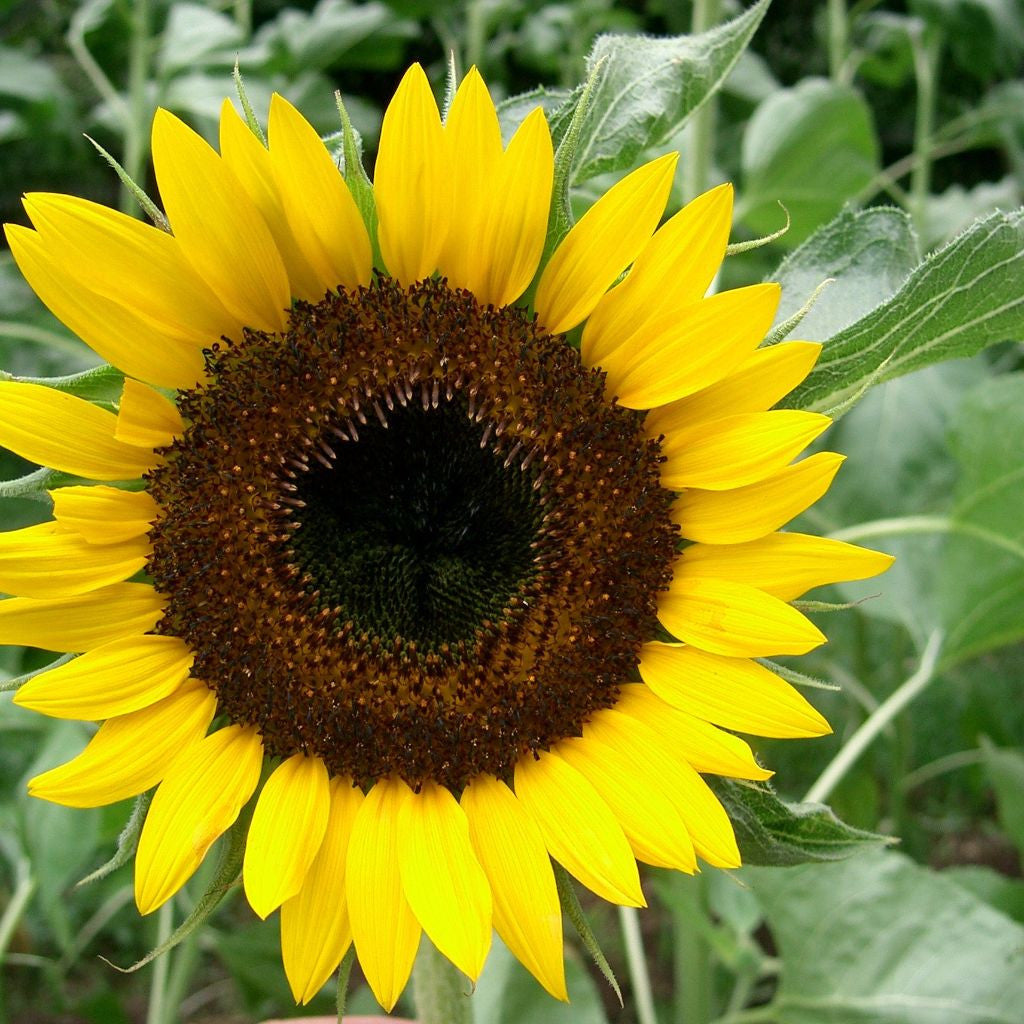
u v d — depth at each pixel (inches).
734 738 14.5
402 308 15.1
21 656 22.3
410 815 14.9
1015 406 19.8
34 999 30.0
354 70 40.9
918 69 31.8
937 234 31.5
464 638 15.5
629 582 15.1
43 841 20.0
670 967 29.9
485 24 32.4
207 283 14.7
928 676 21.0
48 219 14.2
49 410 14.5
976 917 19.7
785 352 14.6
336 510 15.7
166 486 14.9
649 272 14.7
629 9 42.2
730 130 34.4
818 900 20.1
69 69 38.7
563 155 14.5
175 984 21.6
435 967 16.8
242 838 14.9
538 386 15.1
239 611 15.1
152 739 14.9
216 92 26.8
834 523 24.9
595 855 14.4
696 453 14.9
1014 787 23.6
